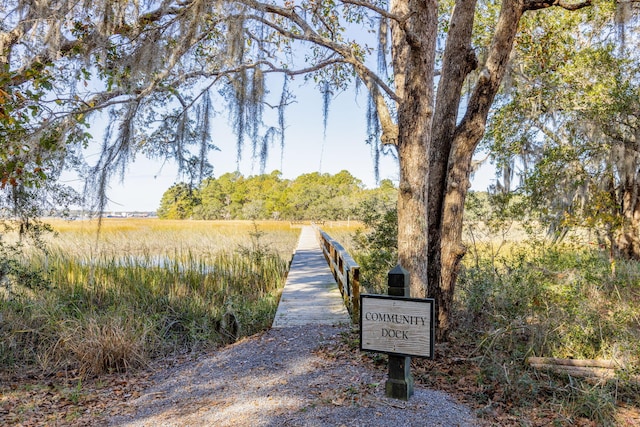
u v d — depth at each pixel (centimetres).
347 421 331
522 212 903
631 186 1099
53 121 464
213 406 388
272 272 1072
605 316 574
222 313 716
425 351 347
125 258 1109
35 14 477
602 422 353
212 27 513
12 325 630
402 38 691
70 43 498
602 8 966
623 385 412
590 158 991
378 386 391
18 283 750
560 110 1034
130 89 482
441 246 546
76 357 559
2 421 396
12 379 523
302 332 576
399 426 323
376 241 847
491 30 1018
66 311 697
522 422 343
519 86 1003
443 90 562
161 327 696
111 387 486
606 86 973
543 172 970
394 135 628
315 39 573
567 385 395
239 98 497
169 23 491
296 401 373
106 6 465
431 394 384
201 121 534
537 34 1016
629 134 988
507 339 509
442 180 560
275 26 542
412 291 507
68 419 396
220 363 508
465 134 540
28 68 469
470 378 434
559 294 583
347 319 625
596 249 1132
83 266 973
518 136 1042
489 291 602
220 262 1130
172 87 520
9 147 484
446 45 566
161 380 492
